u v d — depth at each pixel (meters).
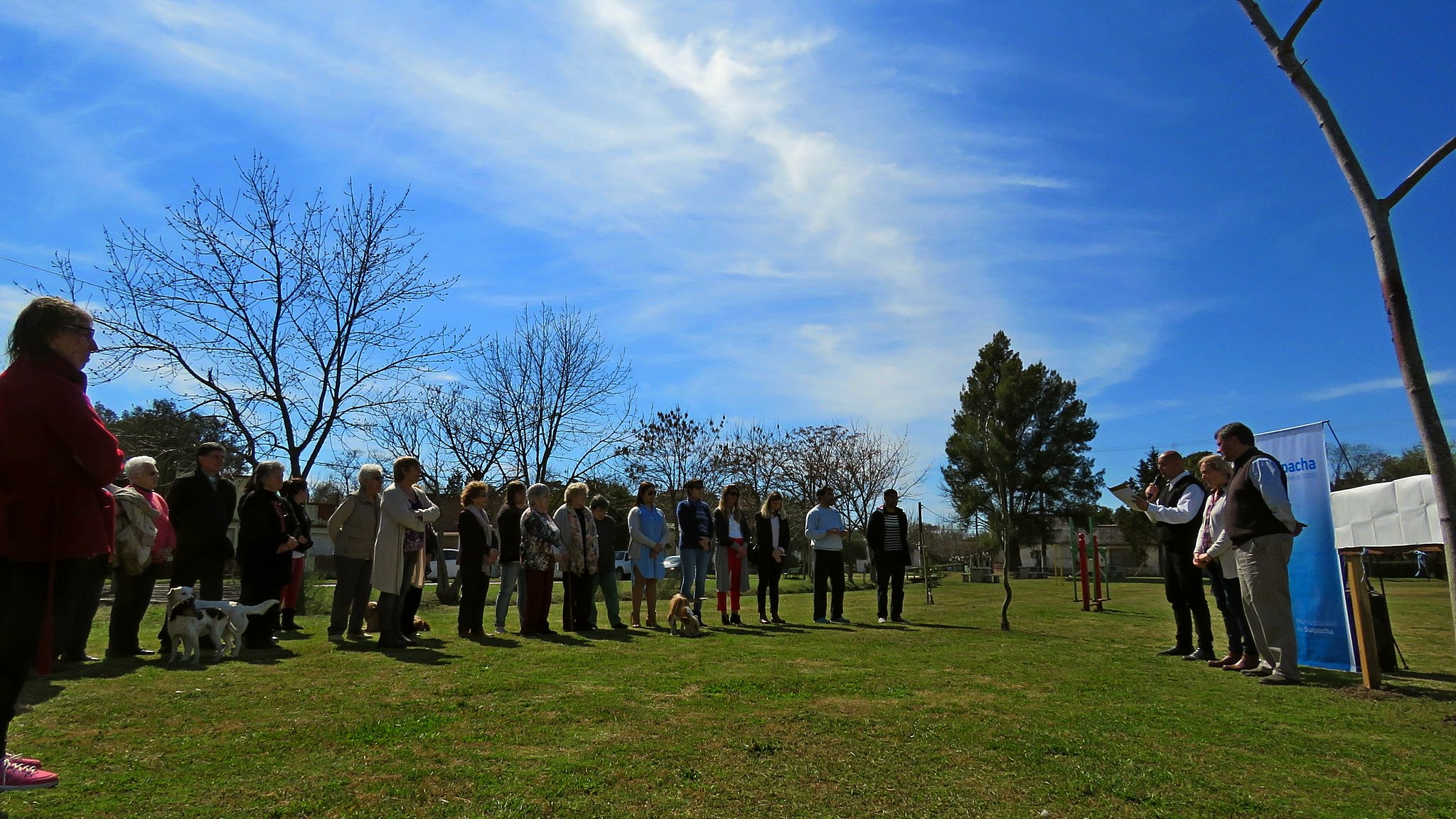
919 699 5.52
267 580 7.84
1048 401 49.16
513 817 3.22
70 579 3.33
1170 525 8.02
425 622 9.57
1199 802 3.59
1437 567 30.28
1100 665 7.18
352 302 17.91
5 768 3.28
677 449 37.84
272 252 17.42
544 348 26.47
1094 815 3.42
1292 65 5.93
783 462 39.69
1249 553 6.60
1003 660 7.31
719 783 3.69
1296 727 4.90
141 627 10.34
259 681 5.84
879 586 11.65
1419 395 5.46
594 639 8.81
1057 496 48.62
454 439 25.81
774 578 11.34
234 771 3.71
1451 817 3.45
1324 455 7.53
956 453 49.69
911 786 3.72
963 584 30.36
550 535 9.48
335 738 4.28
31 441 3.16
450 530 40.06
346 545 8.55
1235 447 6.82
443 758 3.97
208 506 7.76
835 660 7.20
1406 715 5.25
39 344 3.32
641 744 4.27
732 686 5.84
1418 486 7.99
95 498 3.40
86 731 4.35
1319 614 7.43
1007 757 4.17
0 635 3.14
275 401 17.41
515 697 5.36
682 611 9.49
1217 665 7.26
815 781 3.75
